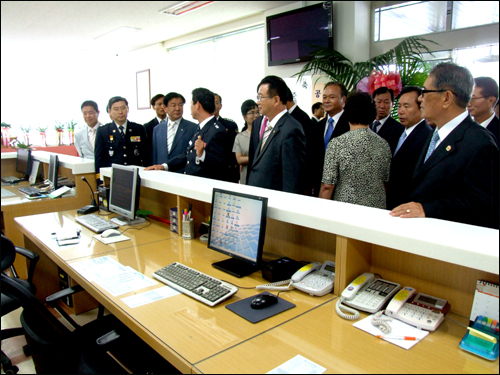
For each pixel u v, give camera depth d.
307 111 4.36
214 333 1.13
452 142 1.46
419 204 1.39
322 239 1.55
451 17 3.39
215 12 5.27
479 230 1.18
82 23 5.66
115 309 1.32
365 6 3.78
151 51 7.56
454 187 1.46
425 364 0.97
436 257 1.08
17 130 7.70
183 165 3.04
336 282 1.37
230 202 1.63
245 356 1.02
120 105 3.42
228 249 1.63
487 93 2.07
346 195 1.87
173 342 1.09
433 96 1.50
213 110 2.75
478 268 1.00
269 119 2.30
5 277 1.36
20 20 5.36
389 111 2.82
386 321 1.14
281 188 2.22
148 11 5.15
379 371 0.94
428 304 1.19
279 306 1.30
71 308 2.58
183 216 2.09
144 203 2.67
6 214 3.00
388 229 1.20
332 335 1.12
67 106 8.37
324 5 3.81
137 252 1.87
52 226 2.39
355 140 1.83
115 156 3.44
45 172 4.18
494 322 1.04
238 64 6.19
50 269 2.68
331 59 3.64
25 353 2.11
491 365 0.96
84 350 1.48
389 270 1.36
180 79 7.41
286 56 4.25
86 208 2.70
